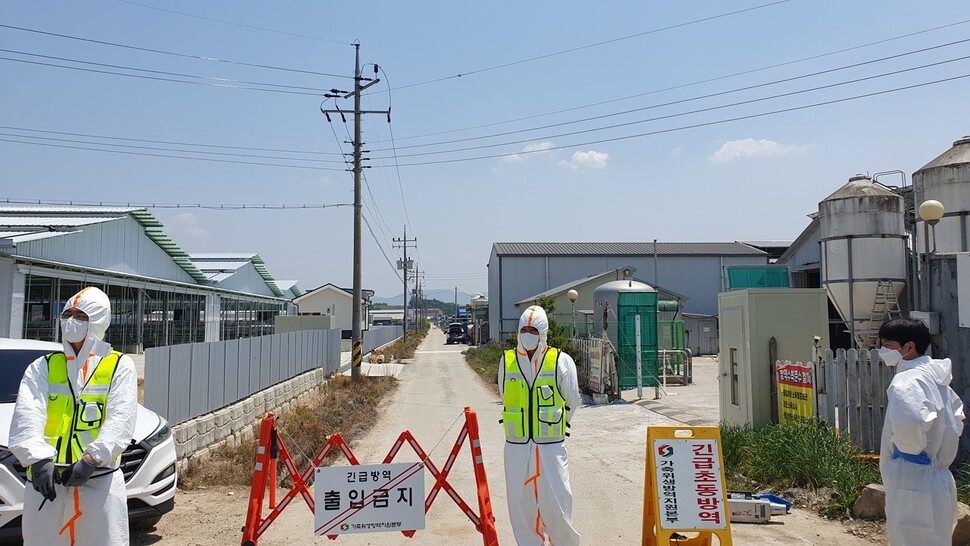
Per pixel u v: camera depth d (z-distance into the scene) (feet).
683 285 160.35
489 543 18.56
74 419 13.15
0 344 24.25
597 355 58.80
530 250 164.25
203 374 35.76
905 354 14.53
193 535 21.57
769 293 34.68
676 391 65.62
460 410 57.16
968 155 36.22
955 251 35.88
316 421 46.60
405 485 18.58
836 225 40.34
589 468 32.01
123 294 83.97
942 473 13.82
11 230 62.34
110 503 13.11
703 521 16.56
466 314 314.96
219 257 140.26
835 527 21.52
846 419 29.25
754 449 28.58
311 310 207.82
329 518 18.29
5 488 17.94
